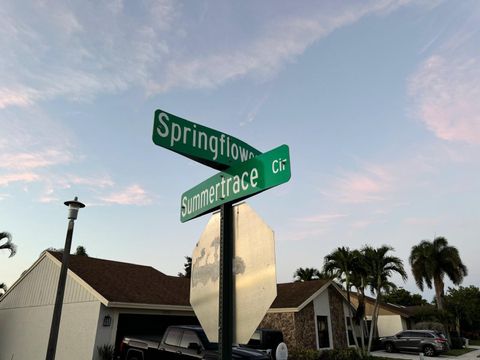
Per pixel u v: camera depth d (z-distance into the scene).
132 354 10.41
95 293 14.24
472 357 24.39
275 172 2.43
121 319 14.66
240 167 2.75
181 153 2.77
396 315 35.31
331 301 22.91
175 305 16.09
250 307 2.37
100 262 18.89
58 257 17.23
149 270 21.16
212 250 2.86
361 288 24.38
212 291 2.73
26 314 17.70
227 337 2.44
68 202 8.43
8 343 18.14
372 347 29.27
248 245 2.53
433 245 37.75
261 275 2.36
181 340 9.25
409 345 26.58
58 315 7.96
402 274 24.41
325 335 21.36
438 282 37.22
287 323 19.48
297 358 17.94
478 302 44.47
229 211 2.79
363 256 24.17
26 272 18.78
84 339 13.81
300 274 44.25
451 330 39.06
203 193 3.11
